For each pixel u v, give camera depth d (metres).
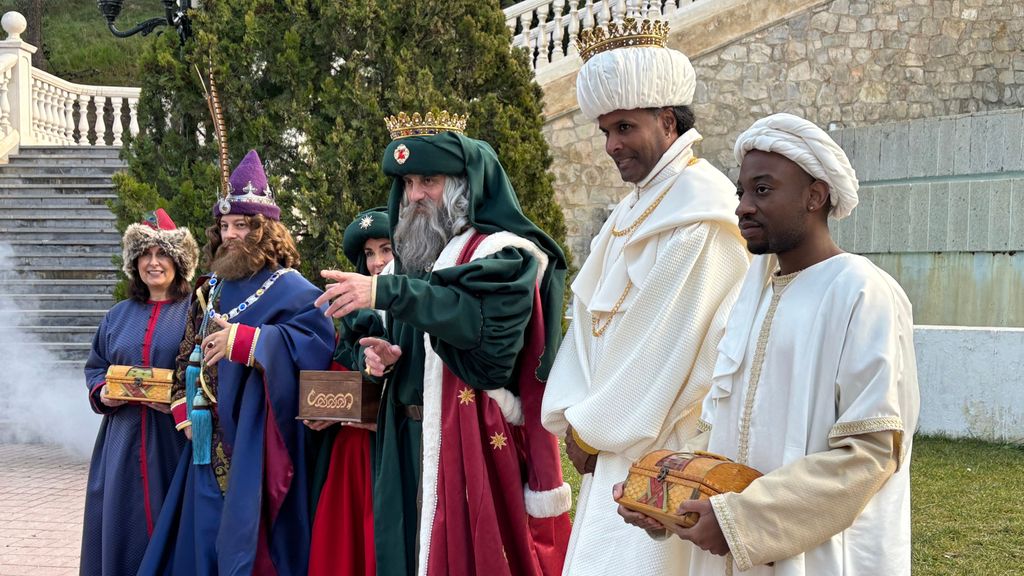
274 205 4.14
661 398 2.78
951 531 4.79
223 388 3.87
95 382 4.25
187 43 6.86
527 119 7.38
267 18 6.86
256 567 3.76
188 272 4.39
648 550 2.72
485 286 3.23
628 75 2.89
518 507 3.39
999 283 9.16
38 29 24.44
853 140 10.57
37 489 6.87
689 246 2.82
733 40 12.83
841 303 2.12
